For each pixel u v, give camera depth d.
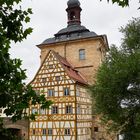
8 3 3.33
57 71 33.28
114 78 18.47
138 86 19.16
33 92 3.22
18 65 3.25
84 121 33.53
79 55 41.03
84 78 39.44
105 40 43.69
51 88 33.34
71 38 41.81
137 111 19.42
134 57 18.69
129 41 20.78
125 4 3.36
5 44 3.31
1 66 3.07
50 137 32.00
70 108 31.61
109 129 20.56
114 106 19.58
